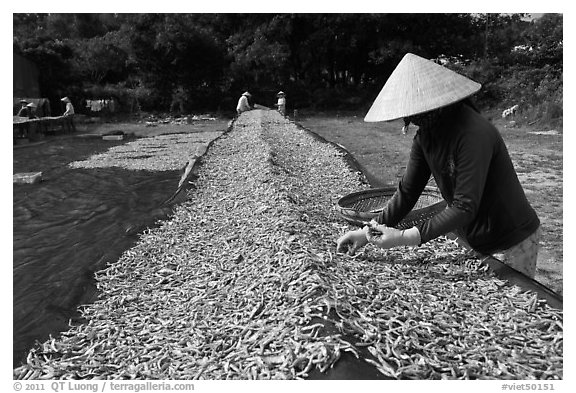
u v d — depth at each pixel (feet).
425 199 14.11
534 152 32.09
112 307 10.94
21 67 67.56
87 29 118.11
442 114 8.38
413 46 78.48
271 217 14.21
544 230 16.31
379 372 6.96
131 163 34.37
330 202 17.63
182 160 34.94
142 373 8.20
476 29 83.76
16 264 15.21
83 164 34.40
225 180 21.65
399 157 31.63
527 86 57.57
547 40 68.39
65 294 11.60
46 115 63.46
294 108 84.69
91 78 90.48
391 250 11.39
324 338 7.45
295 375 7.03
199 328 9.37
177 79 80.59
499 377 6.98
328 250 11.01
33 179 28.30
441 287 9.61
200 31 79.00
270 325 8.47
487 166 8.21
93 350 9.16
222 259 12.66
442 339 7.78
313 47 83.61
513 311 8.59
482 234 9.20
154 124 66.49
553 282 12.43
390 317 8.22
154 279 12.25
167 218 17.03
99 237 17.72
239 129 38.52
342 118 69.31
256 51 77.56
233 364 7.89
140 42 76.54
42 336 9.97
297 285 9.24
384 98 8.82
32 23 109.19
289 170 22.18
